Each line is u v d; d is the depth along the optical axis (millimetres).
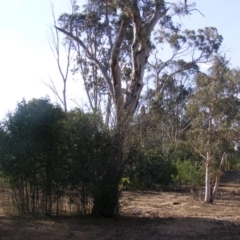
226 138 19625
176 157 30500
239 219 15805
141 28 17375
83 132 13883
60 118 13914
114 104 15633
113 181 13906
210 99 19594
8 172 13766
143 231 12820
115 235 12133
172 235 12445
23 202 13984
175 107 42594
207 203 20609
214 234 12859
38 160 13727
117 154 13891
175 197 23016
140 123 14375
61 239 11312
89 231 12414
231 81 19578
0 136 13594
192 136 20422
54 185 13836
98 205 14273
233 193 26125
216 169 21453
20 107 13820
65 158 13750
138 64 17141
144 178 14766
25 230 12086
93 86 32906
